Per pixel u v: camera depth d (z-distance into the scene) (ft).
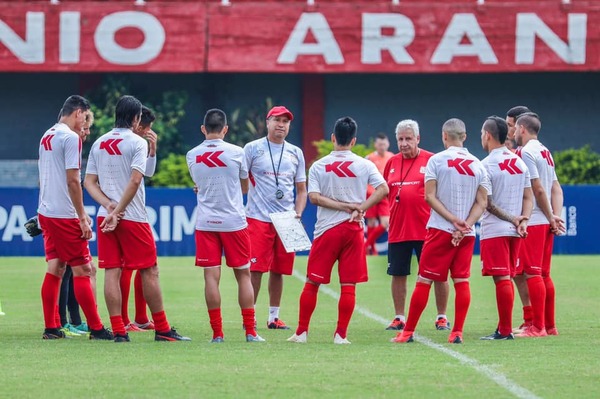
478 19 266.77
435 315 128.36
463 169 99.71
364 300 145.18
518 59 266.98
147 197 215.92
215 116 101.45
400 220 116.57
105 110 270.67
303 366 85.56
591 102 286.66
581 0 267.39
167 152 270.05
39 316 125.29
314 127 282.56
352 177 100.22
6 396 73.36
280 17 266.36
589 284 164.04
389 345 99.50
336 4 266.57
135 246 99.60
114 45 264.72
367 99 285.23
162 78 282.97
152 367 84.94
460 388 76.33
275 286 117.60
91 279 104.88
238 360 88.69
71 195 99.35
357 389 75.92
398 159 119.65
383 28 266.16
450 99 286.05
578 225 223.10
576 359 89.97
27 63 263.49
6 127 283.38
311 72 266.57
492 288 161.27
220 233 100.63
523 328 110.22
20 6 263.29
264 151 120.47
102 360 88.58
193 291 154.40
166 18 265.75
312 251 101.14
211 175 100.12
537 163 107.96
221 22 266.16
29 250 215.10
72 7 264.11
